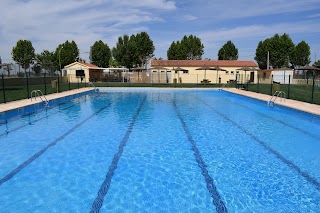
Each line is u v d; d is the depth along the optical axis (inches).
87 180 186.4
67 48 1991.9
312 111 406.3
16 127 356.5
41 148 261.3
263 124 382.6
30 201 156.3
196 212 145.7
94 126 366.0
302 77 1488.7
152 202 156.3
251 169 209.5
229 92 824.3
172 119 421.4
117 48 1782.7
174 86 1104.2
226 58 2256.4
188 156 240.1
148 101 661.3
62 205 152.0
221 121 405.4
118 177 191.9
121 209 148.3
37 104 487.8
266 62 2091.5
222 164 220.2
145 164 218.8
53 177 191.2
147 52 1935.3
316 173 202.2
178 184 181.0
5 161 223.8
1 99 541.6
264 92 788.6
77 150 255.6
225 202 157.1
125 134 321.1
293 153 250.2
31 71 1101.7
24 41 1742.1
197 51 2100.1
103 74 1547.7
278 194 167.6
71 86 1022.4
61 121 400.5
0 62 1051.3
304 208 150.9
